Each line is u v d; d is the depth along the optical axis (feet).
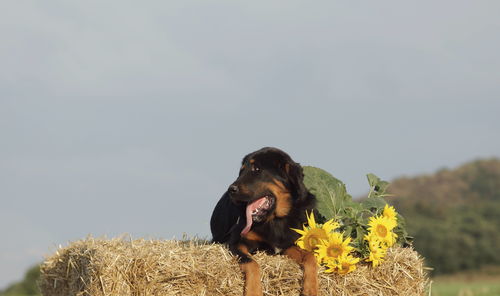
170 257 19.79
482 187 186.09
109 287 19.51
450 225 124.88
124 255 20.12
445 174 198.49
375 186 26.50
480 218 128.88
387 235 21.93
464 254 115.24
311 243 21.25
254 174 22.06
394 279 21.66
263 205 21.94
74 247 24.80
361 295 20.77
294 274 19.84
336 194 23.85
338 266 20.36
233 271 19.72
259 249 22.29
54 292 26.76
